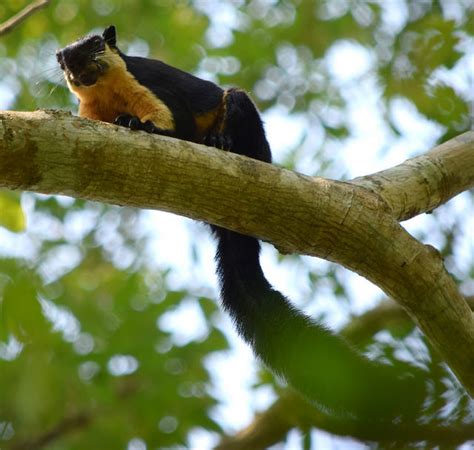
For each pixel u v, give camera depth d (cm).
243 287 948
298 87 1614
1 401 1261
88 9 1647
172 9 1662
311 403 748
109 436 1280
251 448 1243
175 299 1391
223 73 1619
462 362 728
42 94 1505
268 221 707
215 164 681
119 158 654
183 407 1300
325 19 1647
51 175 641
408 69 1486
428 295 730
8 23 859
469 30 1458
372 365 710
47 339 1305
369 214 720
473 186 879
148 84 1025
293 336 838
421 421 691
